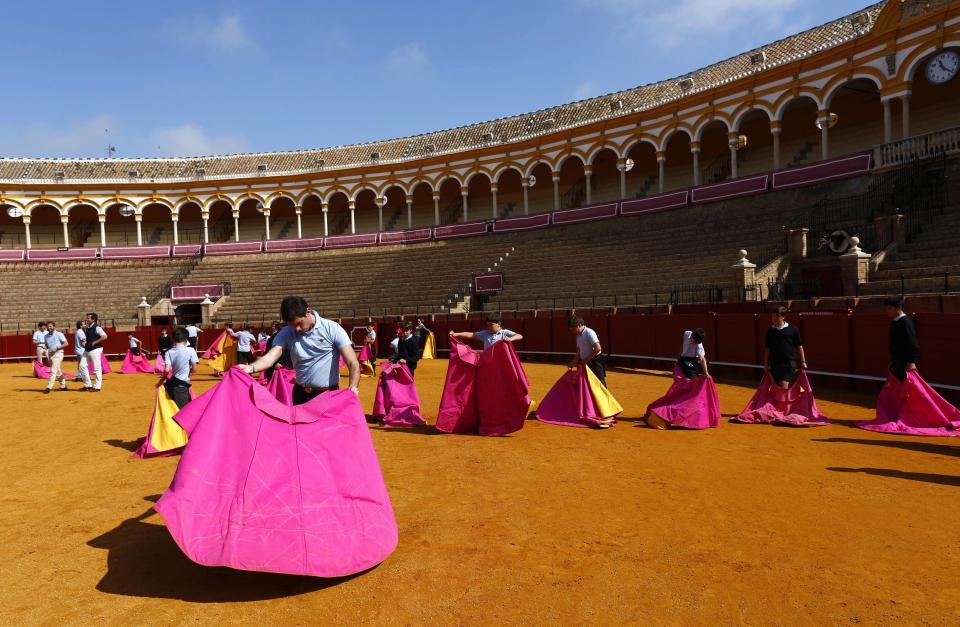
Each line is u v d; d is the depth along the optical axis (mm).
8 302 36500
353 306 32969
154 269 40969
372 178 42844
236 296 36219
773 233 22547
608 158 38875
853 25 26781
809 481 5984
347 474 4328
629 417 9969
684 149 36406
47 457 7859
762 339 14992
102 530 5023
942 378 10641
